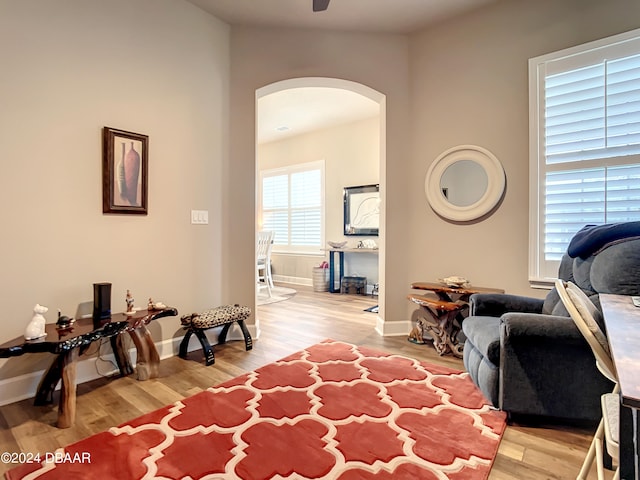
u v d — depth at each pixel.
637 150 2.50
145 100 2.77
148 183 2.79
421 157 3.54
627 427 0.77
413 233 3.59
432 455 1.62
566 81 2.77
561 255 2.79
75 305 2.41
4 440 1.75
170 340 2.97
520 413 1.89
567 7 2.77
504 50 3.07
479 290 2.97
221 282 3.34
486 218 3.17
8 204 2.12
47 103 2.26
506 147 3.07
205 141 3.20
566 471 1.54
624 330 1.07
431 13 3.24
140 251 2.76
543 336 1.82
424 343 3.29
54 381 2.14
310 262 6.91
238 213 3.42
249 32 3.42
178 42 2.99
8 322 2.12
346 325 3.92
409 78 3.60
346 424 1.88
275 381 2.41
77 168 2.40
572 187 2.75
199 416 1.95
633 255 1.82
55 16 2.29
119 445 1.68
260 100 5.03
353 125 6.17
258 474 1.48
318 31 3.50
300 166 6.96
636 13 2.52
